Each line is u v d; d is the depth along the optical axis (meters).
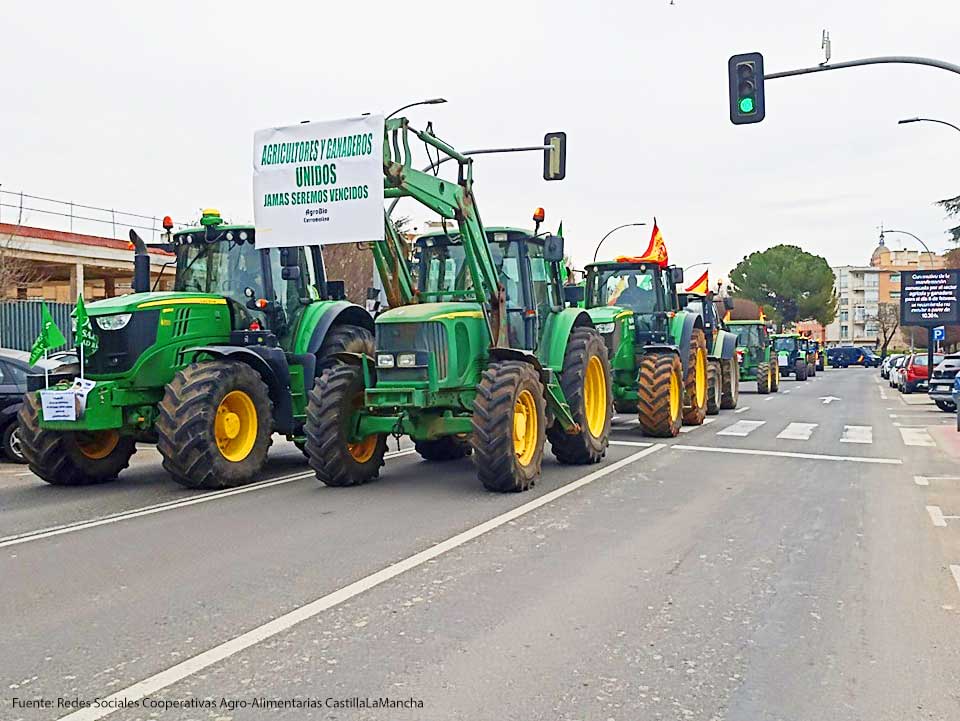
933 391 23.30
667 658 4.90
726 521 8.54
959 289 31.41
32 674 4.66
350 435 10.56
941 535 7.99
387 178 9.97
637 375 16.88
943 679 4.63
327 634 5.26
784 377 52.59
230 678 4.60
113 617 5.60
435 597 5.99
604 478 11.12
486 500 9.62
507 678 4.60
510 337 11.30
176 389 10.34
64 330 24.02
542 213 11.73
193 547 7.50
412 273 11.79
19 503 9.95
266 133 10.22
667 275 18.03
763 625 5.47
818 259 77.94
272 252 11.98
